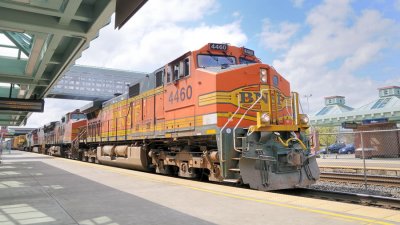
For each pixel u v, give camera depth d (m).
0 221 4.95
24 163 19.23
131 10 7.09
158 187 8.14
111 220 4.89
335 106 63.12
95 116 21.44
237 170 8.42
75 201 6.49
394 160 22.44
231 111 9.19
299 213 5.06
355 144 28.05
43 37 11.66
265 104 9.72
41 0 8.93
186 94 10.50
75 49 13.30
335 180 12.60
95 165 17.09
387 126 26.53
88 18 10.24
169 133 11.38
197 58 10.25
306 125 9.49
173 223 4.64
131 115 14.94
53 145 35.88
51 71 18.86
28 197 7.06
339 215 4.86
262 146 8.59
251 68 9.66
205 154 9.67
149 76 13.34
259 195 6.84
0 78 18.36
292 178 8.66
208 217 4.94
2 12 9.75
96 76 53.62
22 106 21.42
